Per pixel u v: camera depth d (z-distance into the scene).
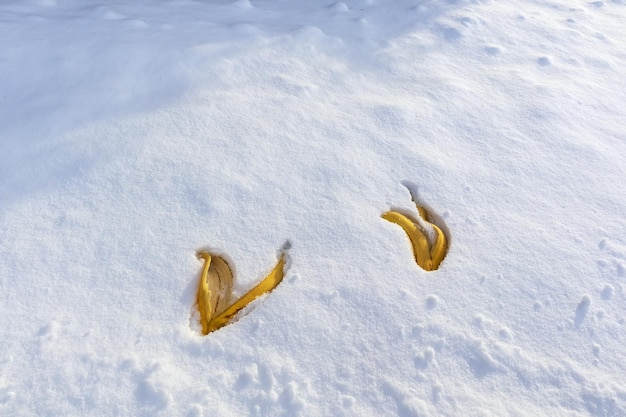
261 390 0.79
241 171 1.03
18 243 0.90
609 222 1.02
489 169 1.09
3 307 0.83
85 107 1.09
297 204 1.00
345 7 1.50
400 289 0.90
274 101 1.17
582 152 1.14
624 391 0.81
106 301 0.86
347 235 0.96
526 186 1.06
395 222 1.00
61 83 1.12
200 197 0.98
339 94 1.21
